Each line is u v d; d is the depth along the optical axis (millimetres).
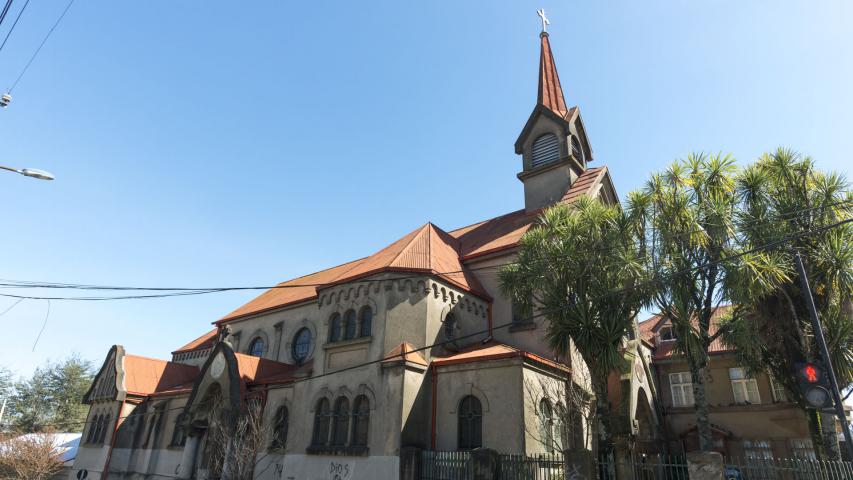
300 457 24984
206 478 27938
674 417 32719
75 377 76438
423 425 23047
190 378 40344
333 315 27875
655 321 38688
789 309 20141
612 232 19703
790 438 28734
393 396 22719
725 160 18906
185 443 31641
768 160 21234
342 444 23766
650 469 16531
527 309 21562
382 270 26453
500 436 20891
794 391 21531
